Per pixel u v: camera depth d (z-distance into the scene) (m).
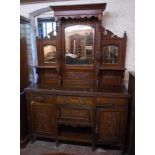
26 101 2.15
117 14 2.14
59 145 2.23
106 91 1.97
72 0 2.21
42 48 2.29
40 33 2.53
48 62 2.32
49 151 2.11
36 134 2.23
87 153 2.08
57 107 2.06
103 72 2.21
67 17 2.05
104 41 2.12
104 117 1.98
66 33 2.21
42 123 2.17
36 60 2.51
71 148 2.17
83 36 2.18
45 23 2.49
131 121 1.86
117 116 1.96
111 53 2.14
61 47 2.24
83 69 2.25
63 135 2.22
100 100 1.94
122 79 2.18
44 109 2.11
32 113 2.16
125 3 2.10
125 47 2.09
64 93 1.98
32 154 2.06
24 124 2.21
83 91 1.97
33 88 2.11
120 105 1.92
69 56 2.26
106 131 2.03
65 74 2.32
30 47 2.39
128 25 2.14
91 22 2.12
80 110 2.02
